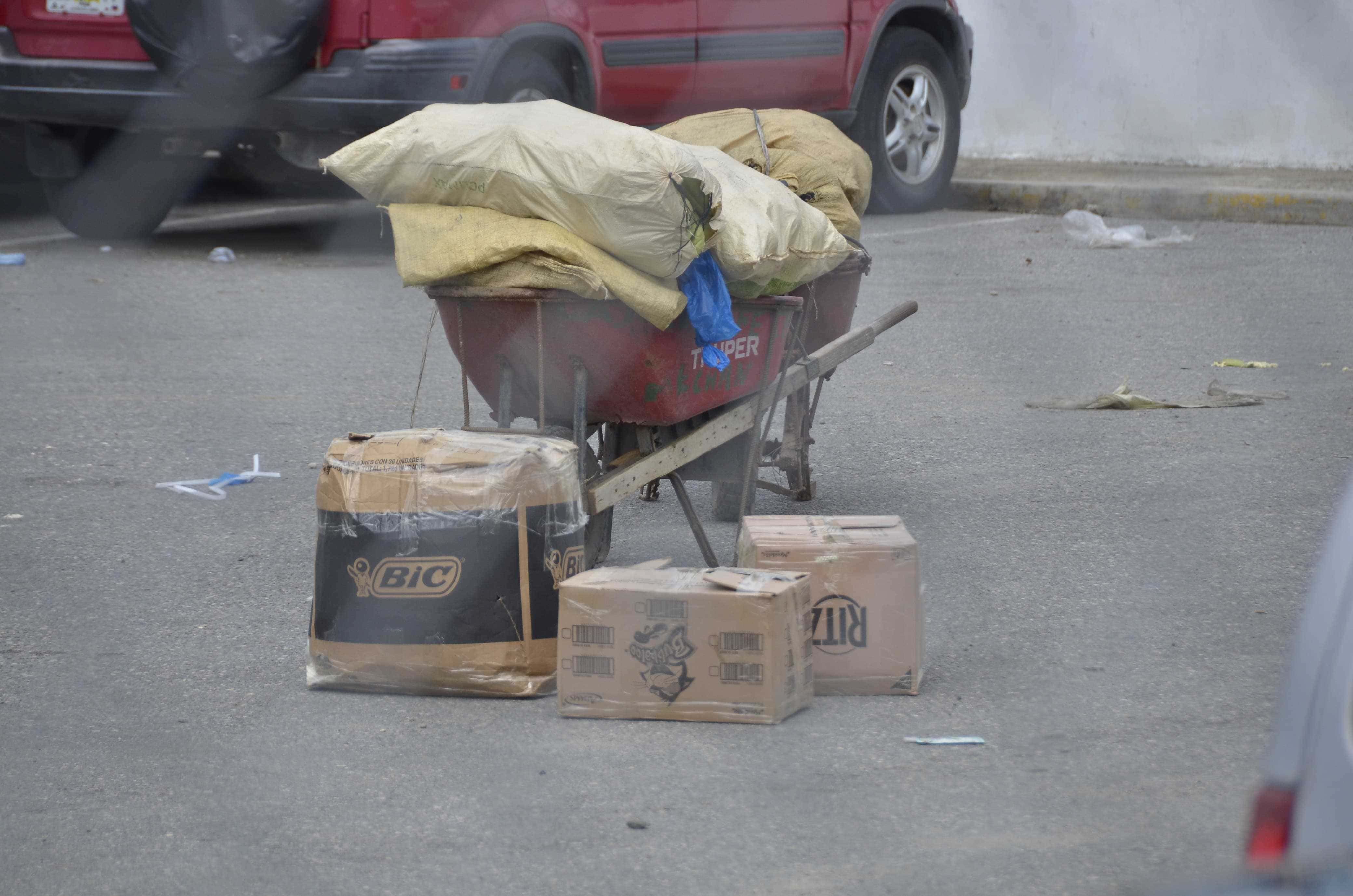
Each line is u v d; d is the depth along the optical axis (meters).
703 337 13.50
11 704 12.18
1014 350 25.77
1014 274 32.91
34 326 27.16
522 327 13.36
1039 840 9.56
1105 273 32.91
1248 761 10.62
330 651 12.27
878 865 9.32
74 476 18.75
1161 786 10.27
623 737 11.38
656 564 12.48
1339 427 20.31
